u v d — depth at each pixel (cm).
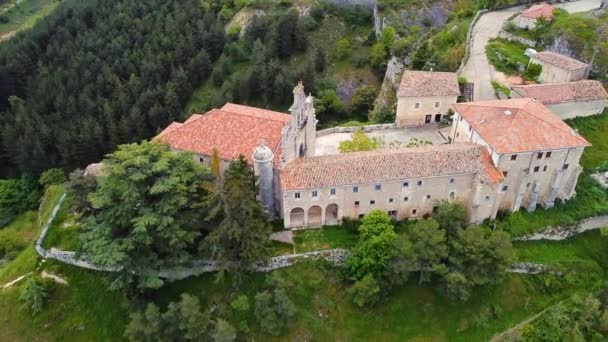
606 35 9062
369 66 12262
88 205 6203
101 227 5600
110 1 14200
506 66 9106
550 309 5878
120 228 5716
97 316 5966
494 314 5875
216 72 12656
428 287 5909
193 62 12538
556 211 6525
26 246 7944
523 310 5947
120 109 11031
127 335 5544
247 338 5603
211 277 6009
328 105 10800
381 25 12569
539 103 6850
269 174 5956
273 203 6341
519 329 5759
